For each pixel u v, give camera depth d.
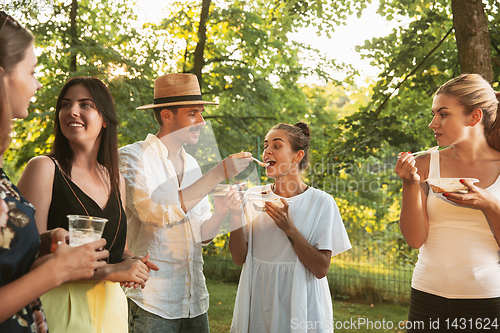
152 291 1.73
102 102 1.58
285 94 9.77
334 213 2.09
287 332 1.93
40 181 1.45
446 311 1.81
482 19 4.13
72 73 7.35
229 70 8.83
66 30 7.85
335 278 5.30
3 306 0.93
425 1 6.06
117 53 7.79
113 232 1.59
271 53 9.40
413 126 6.36
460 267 1.79
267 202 1.92
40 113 7.27
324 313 2.00
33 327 1.11
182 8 9.14
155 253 1.74
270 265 1.99
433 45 6.04
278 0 7.04
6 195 1.05
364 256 5.68
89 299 1.44
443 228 1.85
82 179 1.56
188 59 9.31
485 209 1.65
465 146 1.86
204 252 6.26
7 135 1.00
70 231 1.21
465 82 1.82
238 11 8.76
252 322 2.00
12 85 1.09
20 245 1.03
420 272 1.93
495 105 1.82
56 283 1.01
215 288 5.74
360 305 4.86
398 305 4.86
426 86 6.04
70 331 1.37
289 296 1.94
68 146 1.56
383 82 6.42
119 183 1.66
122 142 7.40
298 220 2.04
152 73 8.23
